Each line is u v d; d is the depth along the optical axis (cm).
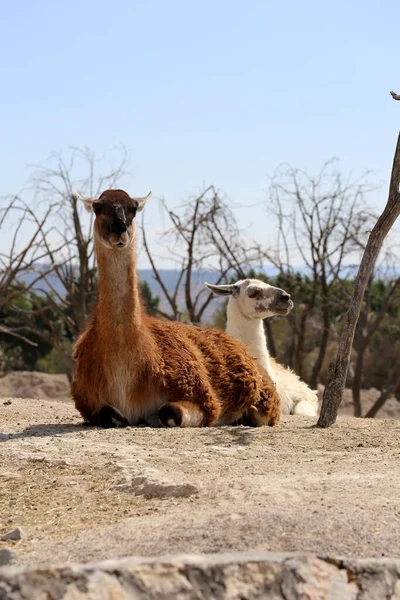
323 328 3166
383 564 550
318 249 3172
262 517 675
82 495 853
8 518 790
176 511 755
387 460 942
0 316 4225
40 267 3148
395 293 3681
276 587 517
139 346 1185
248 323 1600
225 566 512
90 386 1214
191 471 894
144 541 649
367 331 3259
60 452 1006
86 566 489
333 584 533
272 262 3244
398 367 4088
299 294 3641
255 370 1318
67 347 4306
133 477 874
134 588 489
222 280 3231
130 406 1198
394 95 1270
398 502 733
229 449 1009
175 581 499
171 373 1205
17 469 959
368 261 1244
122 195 1182
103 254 1171
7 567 495
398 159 1240
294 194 3177
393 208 1236
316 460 947
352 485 804
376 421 1343
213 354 1285
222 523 667
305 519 665
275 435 1111
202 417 1216
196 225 3056
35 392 3466
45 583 473
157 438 1074
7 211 2869
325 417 1226
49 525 762
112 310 1173
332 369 1232
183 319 3541
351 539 619
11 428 1214
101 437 1084
